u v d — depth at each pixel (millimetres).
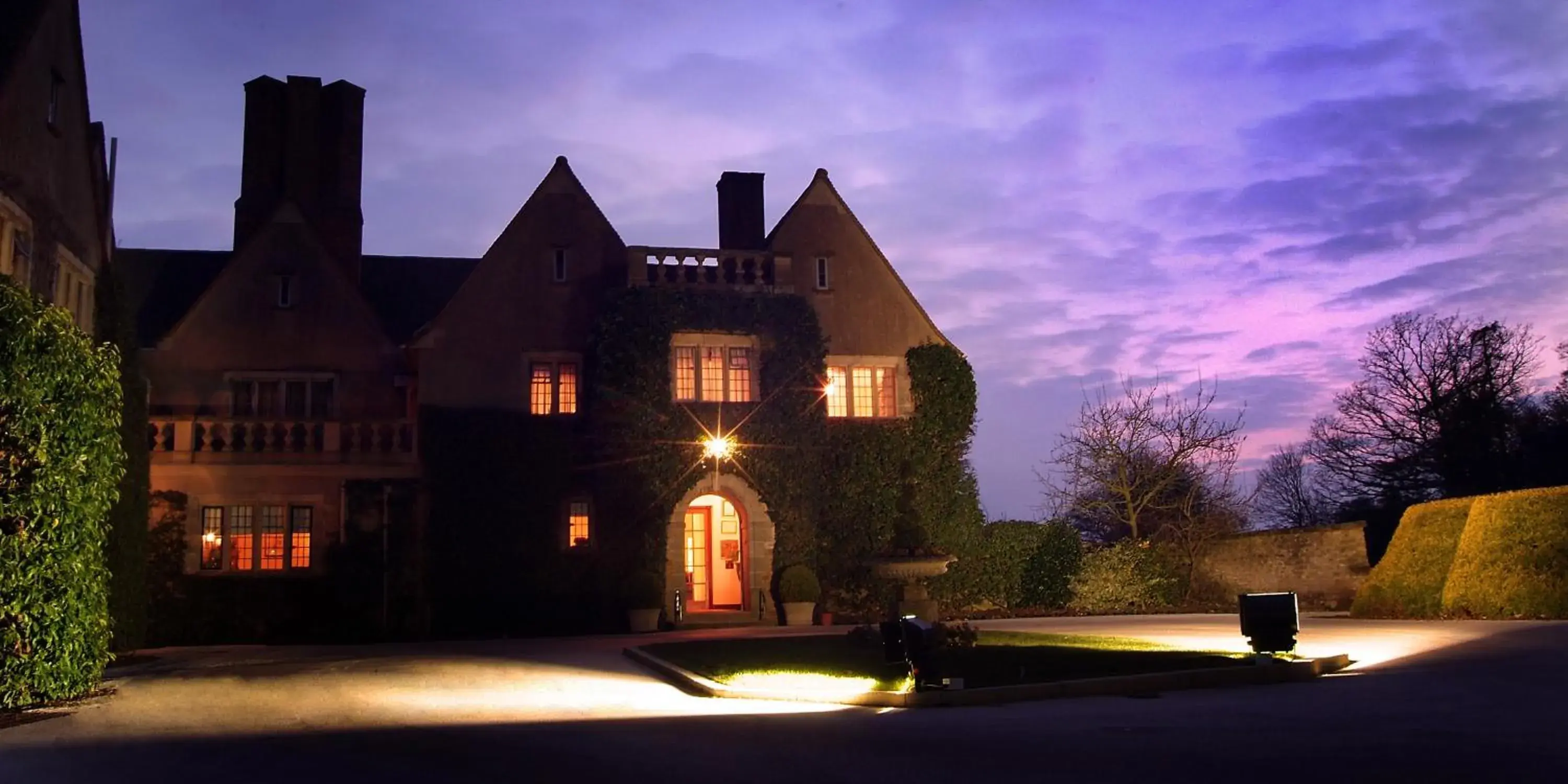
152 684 16359
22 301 14453
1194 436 36031
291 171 32562
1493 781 8195
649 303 29453
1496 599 23094
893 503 30750
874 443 30844
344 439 29250
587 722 12672
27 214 19312
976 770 9086
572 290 30547
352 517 28703
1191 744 10062
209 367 29781
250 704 14375
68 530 14586
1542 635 18453
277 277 30547
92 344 16094
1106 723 11617
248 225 32250
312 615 28328
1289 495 61406
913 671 14297
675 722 12305
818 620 29047
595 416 29625
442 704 14469
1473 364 45750
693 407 29344
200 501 28203
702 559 30922
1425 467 46219
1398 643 18797
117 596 21312
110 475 15617
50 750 10914
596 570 29156
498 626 28766
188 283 33281
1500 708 11805
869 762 9547
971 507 31609
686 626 28562
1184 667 15469
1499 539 23594
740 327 29922
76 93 21781
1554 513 22781
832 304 31688
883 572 25250
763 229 33688
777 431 29719
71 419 14758
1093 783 8500
